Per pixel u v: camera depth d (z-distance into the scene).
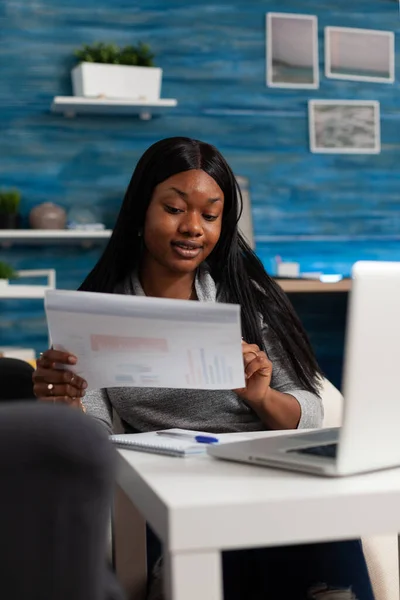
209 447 1.13
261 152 3.98
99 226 3.71
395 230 4.13
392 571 1.61
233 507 0.86
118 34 3.84
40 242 3.80
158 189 1.61
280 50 3.99
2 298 3.58
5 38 3.74
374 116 4.11
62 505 0.61
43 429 0.61
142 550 1.40
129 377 1.25
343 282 3.65
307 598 1.27
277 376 1.69
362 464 0.98
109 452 0.62
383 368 0.96
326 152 4.05
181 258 1.62
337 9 4.06
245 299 1.69
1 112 3.75
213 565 0.86
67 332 1.23
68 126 3.81
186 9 3.90
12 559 0.62
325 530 0.89
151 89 3.67
